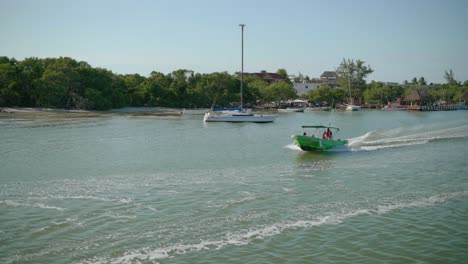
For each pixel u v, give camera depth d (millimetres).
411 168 34188
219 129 70875
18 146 46188
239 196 25219
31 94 115188
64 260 16406
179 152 42969
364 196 25438
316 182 29078
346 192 26375
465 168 34094
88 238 18516
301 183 28766
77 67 125375
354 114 133000
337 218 21344
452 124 74875
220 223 20453
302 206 23266
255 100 164250
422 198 25031
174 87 149250
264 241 18359
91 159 38188
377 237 18969
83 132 62562
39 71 122250
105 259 16500
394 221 21000
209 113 87250
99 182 28750
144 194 25609
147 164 35750
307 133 64188
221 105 152375
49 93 114125
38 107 115875
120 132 63406
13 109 109500
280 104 174375
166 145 48656
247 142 51875
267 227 19984
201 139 55188
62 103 121938
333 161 37594
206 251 17297
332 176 31109
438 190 26922
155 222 20516
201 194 25625
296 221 20828
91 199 24438
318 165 35562
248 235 19000
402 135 57500
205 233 19172
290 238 18734
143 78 158125
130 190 26594
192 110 128750
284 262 16406
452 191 26656
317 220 21016
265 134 62531
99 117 99812
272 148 46156
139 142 51281
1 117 91688
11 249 17359
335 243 18250
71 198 24594
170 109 140250
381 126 77375
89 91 121812
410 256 17125
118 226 19953
